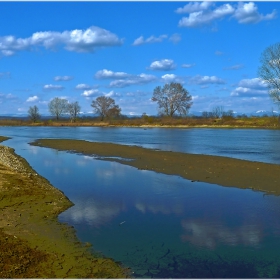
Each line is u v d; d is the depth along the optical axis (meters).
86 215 12.59
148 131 76.69
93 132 74.94
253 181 17.84
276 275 8.06
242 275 8.07
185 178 19.44
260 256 9.07
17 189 15.12
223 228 11.18
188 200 14.70
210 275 8.08
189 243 9.98
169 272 8.21
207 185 17.55
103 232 10.84
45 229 10.91
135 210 13.27
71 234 10.57
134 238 10.35
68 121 135.25
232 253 9.27
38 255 8.83
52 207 13.29
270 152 31.00
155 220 12.05
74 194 15.88
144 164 24.72
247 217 12.26
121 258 8.95
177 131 74.19
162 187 17.22
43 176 20.58
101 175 20.75
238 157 27.33
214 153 30.44
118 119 129.62
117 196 15.44
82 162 26.67
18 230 10.63
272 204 13.84
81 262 8.62
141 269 8.34
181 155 27.95
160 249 9.56
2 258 8.41
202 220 12.02
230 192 15.98
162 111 113.44
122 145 38.00
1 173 17.88
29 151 35.75
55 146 40.62
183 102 111.44
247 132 64.81
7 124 128.12
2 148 35.94
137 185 17.73
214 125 91.19
